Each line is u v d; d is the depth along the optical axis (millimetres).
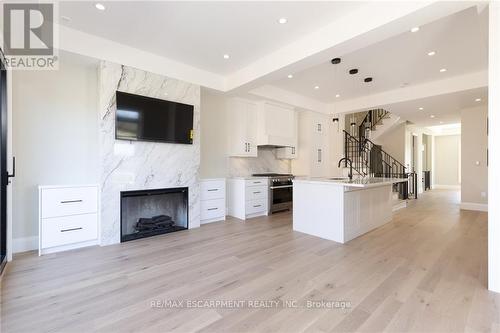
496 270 2162
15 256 3000
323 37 3109
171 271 2590
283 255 3062
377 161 8859
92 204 3387
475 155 6074
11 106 2883
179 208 4367
